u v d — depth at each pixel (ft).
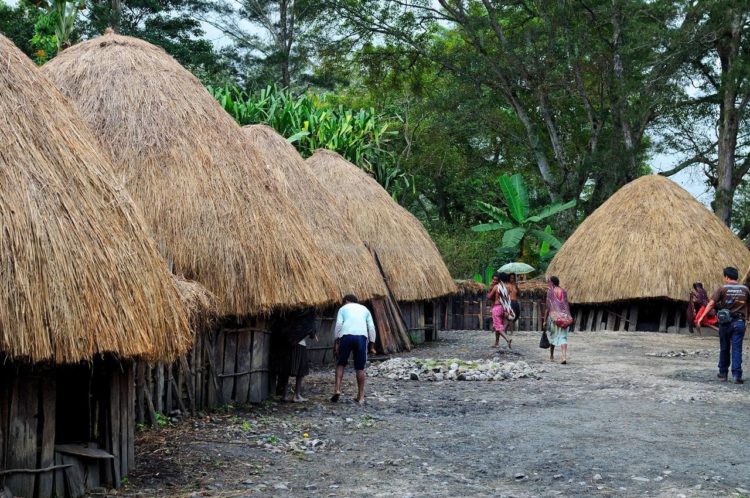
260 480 21.72
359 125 82.58
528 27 104.17
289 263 32.91
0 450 18.24
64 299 18.16
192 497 19.98
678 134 106.32
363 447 25.88
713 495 20.26
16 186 18.57
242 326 33.63
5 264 17.51
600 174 103.91
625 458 24.22
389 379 42.29
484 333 74.08
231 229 32.07
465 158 127.03
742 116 94.53
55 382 19.70
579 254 79.46
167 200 31.73
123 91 33.47
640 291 73.26
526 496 20.18
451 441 26.73
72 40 106.01
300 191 48.47
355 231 56.03
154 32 117.60
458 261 104.47
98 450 20.57
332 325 51.42
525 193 99.40
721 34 90.33
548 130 115.24
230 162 33.65
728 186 94.48
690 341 64.80
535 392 37.40
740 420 30.12
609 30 110.42
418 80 128.36
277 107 80.38
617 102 97.81
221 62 125.90
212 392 31.96
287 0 132.67
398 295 58.44
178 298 22.34
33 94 21.04
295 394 34.91
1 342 17.02
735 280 41.27
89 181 20.81
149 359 20.30
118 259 20.06
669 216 76.69
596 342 63.21
